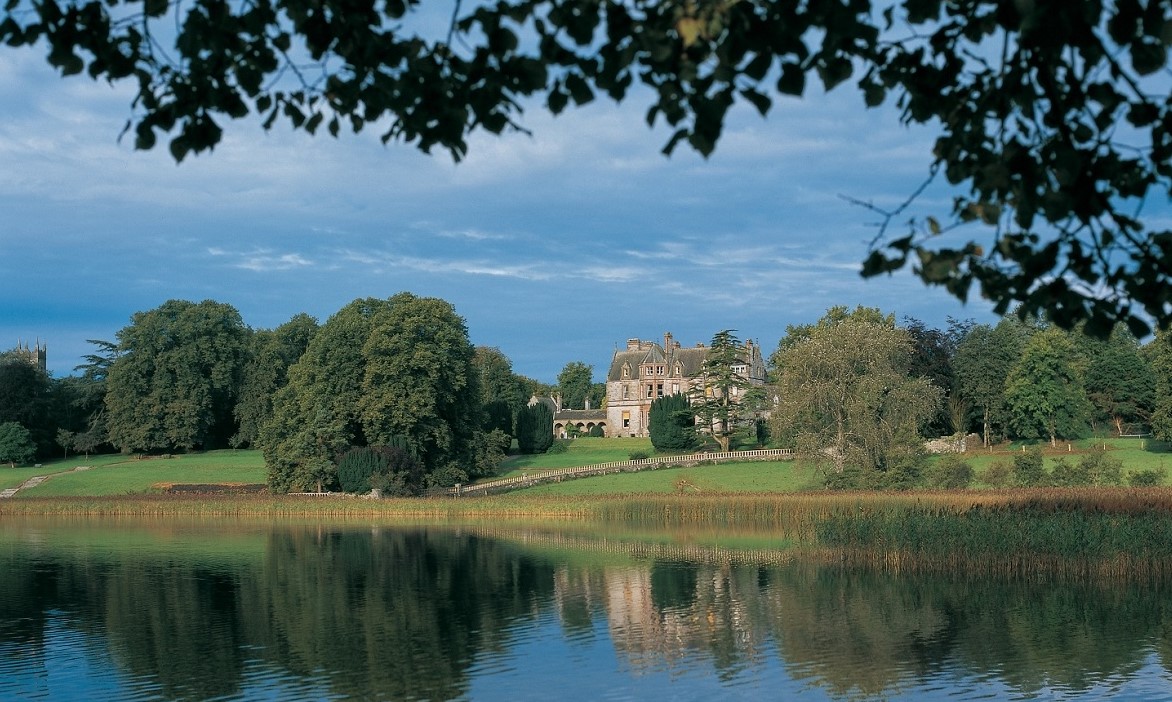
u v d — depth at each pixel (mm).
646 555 55469
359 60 8312
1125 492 58719
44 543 63750
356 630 36656
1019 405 104500
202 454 124062
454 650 33531
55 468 113188
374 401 93688
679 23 6105
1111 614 36938
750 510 69875
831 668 30734
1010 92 7395
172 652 33344
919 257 7746
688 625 36938
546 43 7160
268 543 63531
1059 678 29156
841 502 66188
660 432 116812
